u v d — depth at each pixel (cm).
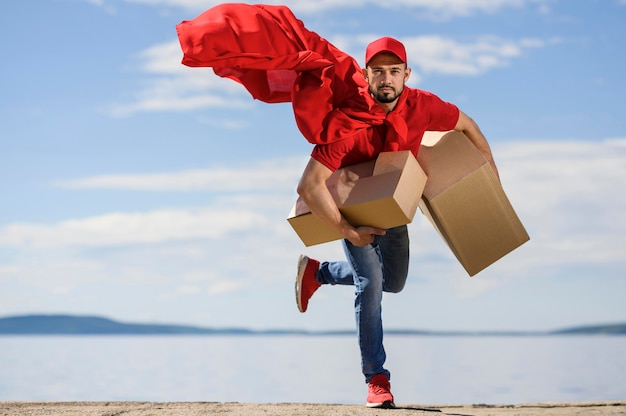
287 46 339
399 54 328
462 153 366
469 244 372
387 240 384
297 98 337
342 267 425
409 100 346
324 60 337
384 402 381
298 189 342
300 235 368
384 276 401
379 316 384
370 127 344
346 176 349
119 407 410
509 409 415
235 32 330
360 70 350
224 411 377
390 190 331
